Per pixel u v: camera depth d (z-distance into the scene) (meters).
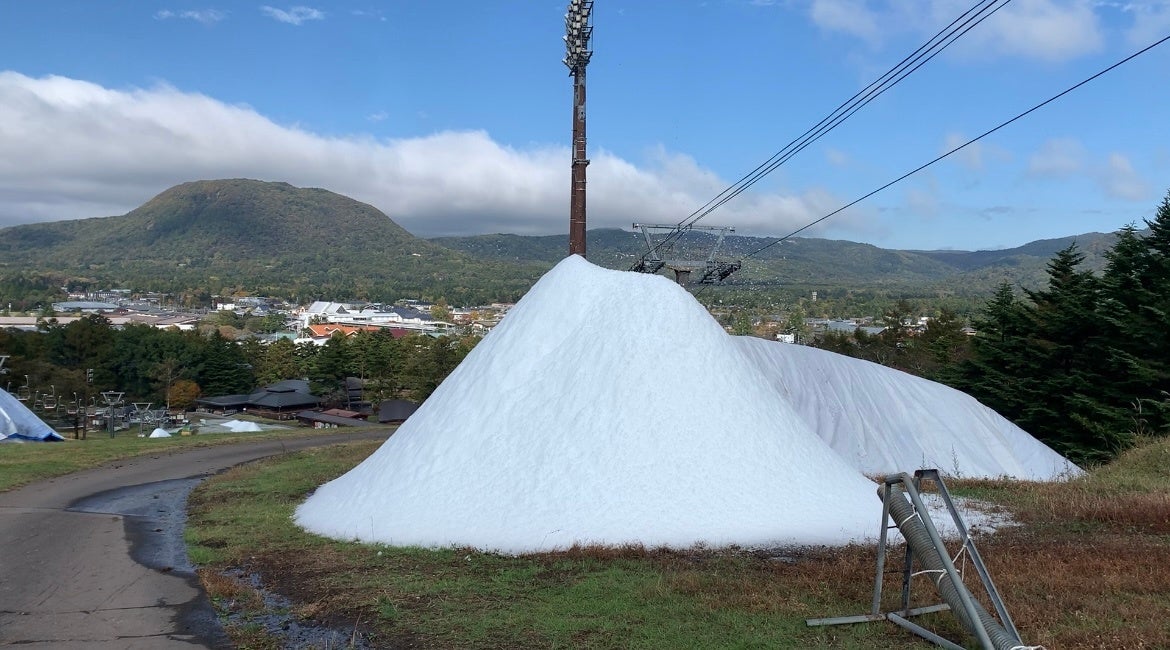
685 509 10.34
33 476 18.66
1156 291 25.03
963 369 32.69
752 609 7.09
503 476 11.15
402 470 12.12
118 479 18.55
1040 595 7.31
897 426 17.12
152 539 11.73
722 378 12.08
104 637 7.19
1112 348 24.88
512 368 12.82
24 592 8.78
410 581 8.47
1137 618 6.52
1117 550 8.95
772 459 11.28
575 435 11.27
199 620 7.67
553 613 7.18
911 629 6.43
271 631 7.22
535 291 14.20
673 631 6.55
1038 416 27.78
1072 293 28.64
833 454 12.34
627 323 12.50
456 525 10.57
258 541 11.07
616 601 7.46
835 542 9.83
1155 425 23.47
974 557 5.97
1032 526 10.76
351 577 8.76
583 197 19.50
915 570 8.16
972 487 14.16
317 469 18.77
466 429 12.18
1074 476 16.34
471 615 7.21
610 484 10.63
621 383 11.73
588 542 9.82
